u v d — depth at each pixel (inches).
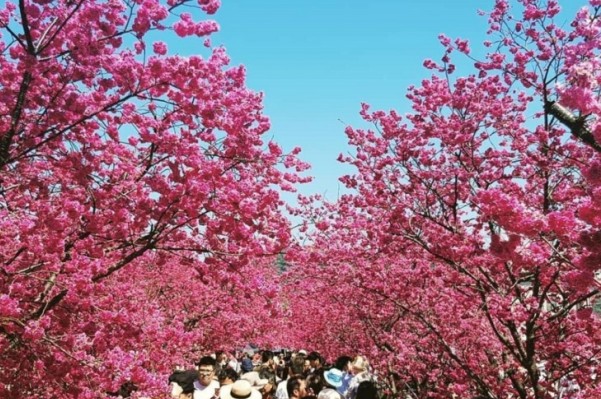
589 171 161.9
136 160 268.5
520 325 317.1
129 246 278.1
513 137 364.5
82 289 213.0
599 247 157.9
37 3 240.2
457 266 341.4
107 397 203.3
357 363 350.0
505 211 166.2
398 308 494.0
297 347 1008.2
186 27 222.4
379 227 415.5
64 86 236.2
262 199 265.1
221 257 275.0
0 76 235.1
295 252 295.4
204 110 247.1
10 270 226.1
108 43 243.4
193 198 245.1
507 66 364.2
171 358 243.9
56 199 249.6
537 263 175.0
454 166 381.1
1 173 257.4
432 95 382.3
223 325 596.4
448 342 404.2
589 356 321.1
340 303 614.5
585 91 146.6
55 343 204.4
